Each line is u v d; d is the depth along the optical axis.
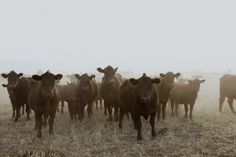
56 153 9.37
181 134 11.36
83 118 14.18
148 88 10.11
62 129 12.42
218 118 14.52
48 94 10.66
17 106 14.20
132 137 11.09
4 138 11.20
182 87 14.78
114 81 14.05
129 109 11.43
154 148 9.77
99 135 11.09
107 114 16.05
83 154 9.19
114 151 9.55
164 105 14.13
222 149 9.59
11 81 13.61
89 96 14.45
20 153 9.34
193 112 16.62
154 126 11.86
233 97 16.84
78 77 14.49
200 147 9.80
